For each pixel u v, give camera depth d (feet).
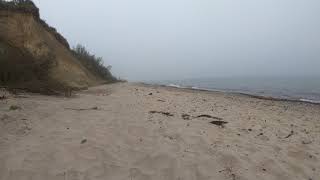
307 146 22.66
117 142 20.62
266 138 24.14
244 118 32.19
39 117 25.85
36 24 64.85
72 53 87.61
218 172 17.01
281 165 18.49
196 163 17.93
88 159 17.62
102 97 42.80
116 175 16.10
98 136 21.53
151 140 21.44
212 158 18.78
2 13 57.06
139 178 15.97
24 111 27.25
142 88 68.44
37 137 20.70
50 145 19.25
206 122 27.96
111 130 23.24
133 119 27.07
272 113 39.24
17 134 21.11
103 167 16.81
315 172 17.83
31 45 54.49
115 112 30.01
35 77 44.34
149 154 18.83
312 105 58.23
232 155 19.30
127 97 44.27
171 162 17.89
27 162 16.79
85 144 19.70
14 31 54.44
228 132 25.02
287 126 29.89
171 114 30.89
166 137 22.33
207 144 21.21
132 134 22.58
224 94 74.69
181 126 25.64
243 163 18.35
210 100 50.11
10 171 15.75
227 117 31.86
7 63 40.19
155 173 16.58
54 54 59.88
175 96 51.85
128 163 17.56
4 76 38.78
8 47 47.57
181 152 19.44
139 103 37.55
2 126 22.48
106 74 108.37
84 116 27.37
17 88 37.60
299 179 16.80
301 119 36.17
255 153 20.18
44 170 16.08
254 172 17.30
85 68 84.53
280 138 24.56
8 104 29.04
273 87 135.33
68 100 36.52
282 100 67.05
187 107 37.09
